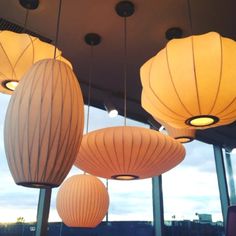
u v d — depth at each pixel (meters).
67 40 2.72
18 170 0.91
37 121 0.91
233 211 2.54
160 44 2.77
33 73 1.01
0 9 2.34
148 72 1.42
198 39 1.28
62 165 0.93
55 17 2.44
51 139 0.91
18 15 2.40
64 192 2.16
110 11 2.41
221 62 1.21
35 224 3.18
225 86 1.22
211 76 1.21
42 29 2.56
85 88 3.60
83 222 2.12
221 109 1.29
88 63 3.10
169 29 2.58
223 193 5.15
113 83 3.50
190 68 1.22
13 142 0.92
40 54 1.68
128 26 2.57
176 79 1.25
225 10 2.40
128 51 2.90
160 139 1.54
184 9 2.39
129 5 2.34
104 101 3.68
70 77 1.05
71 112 0.97
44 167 0.90
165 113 1.43
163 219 4.16
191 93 1.23
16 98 0.98
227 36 2.67
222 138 5.21
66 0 2.29
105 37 2.71
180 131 2.43
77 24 2.54
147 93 1.47
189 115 1.34
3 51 1.63
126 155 1.53
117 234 3.80
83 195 2.12
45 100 0.94
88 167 1.76
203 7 2.37
